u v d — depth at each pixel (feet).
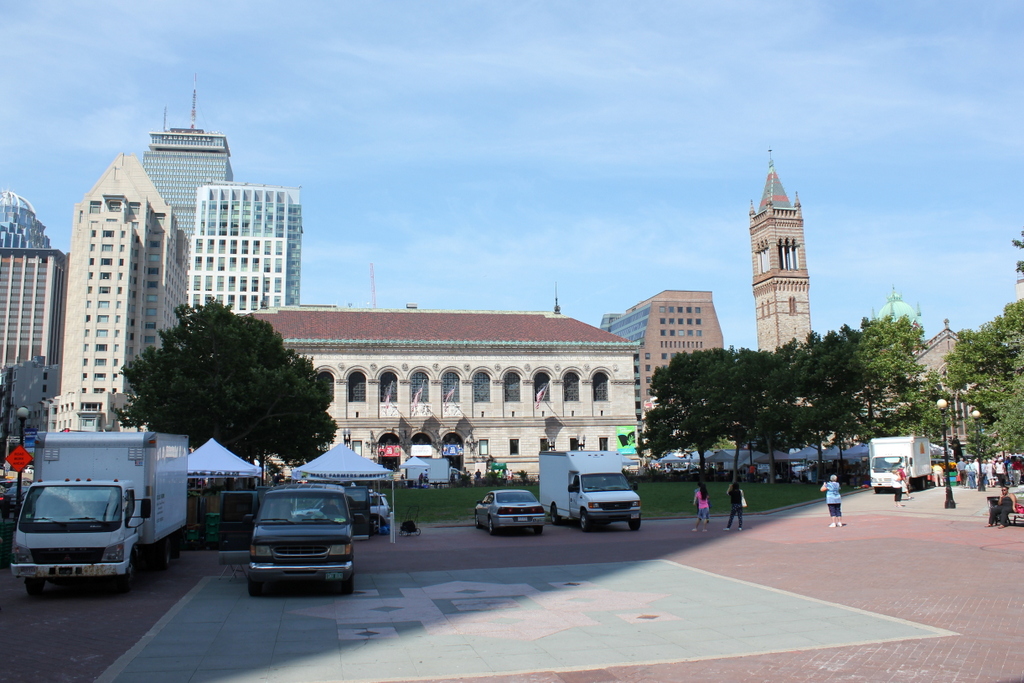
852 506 156.35
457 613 57.06
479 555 95.25
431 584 72.02
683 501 175.94
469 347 332.80
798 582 68.95
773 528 120.16
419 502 181.98
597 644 46.65
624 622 53.01
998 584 64.54
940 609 55.06
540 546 104.68
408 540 115.75
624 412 342.03
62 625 54.08
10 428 343.46
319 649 46.03
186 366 170.50
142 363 174.60
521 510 120.26
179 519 89.51
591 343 343.87
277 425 180.75
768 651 44.24
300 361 208.74
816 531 112.88
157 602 63.77
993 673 38.65
